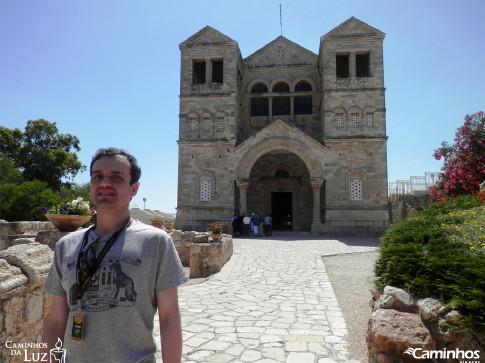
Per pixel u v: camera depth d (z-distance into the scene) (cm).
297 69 4066
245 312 908
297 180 3922
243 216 3338
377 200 3341
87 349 269
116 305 274
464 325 502
